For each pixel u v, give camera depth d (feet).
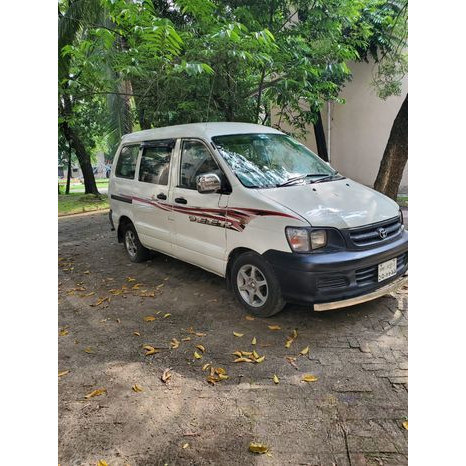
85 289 16.42
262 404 8.69
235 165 13.07
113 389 9.52
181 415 8.49
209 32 19.08
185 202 14.26
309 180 13.41
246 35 17.65
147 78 20.52
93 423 8.38
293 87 21.79
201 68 16.78
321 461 7.13
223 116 22.80
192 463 7.23
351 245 10.94
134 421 8.38
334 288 10.77
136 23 17.39
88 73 23.94
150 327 12.58
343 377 9.46
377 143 37.78
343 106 38.75
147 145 16.94
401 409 8.31
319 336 11.33
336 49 21.65
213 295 14.58
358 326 11.76
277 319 12.38
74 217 35.94
